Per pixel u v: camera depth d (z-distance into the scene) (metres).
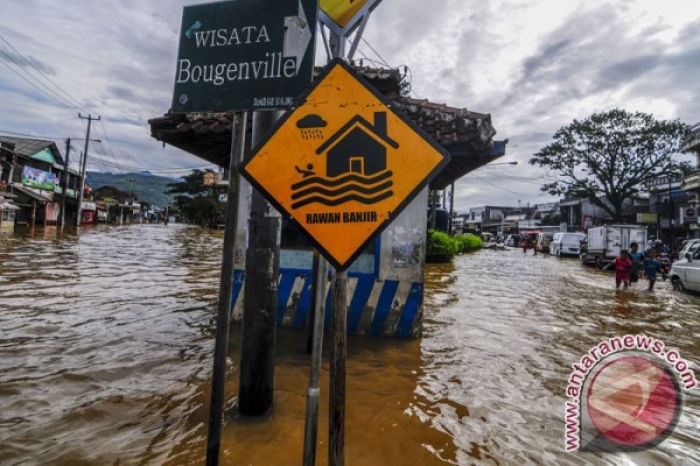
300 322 5.09
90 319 5.27
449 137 4.82
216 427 2.02
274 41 2.16
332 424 1.65
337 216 1.66
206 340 4.53
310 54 2.13
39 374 3.42
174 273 10.13
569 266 18.66
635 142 27.83
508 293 9.20
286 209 1.70
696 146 21.12
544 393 3.44
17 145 32.44
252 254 2.76
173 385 3.30
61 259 11.87
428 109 5.18
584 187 30.62
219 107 2.19
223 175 7.12
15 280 7.99
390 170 1.64
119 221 58.66
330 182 1.67
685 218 24.11
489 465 2.36
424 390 3.41
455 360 4.20
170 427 2.63
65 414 2.76
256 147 1.72
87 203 42.22
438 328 5.55
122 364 3.73
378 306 4.93
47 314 5.42
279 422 2.72
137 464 2.22
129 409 2.87
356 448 2.48
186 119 5.05
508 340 5.09
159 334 4.71
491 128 4.78
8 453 2.28
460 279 11.66
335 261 1.66
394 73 5.57
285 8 2.16
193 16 2.26
